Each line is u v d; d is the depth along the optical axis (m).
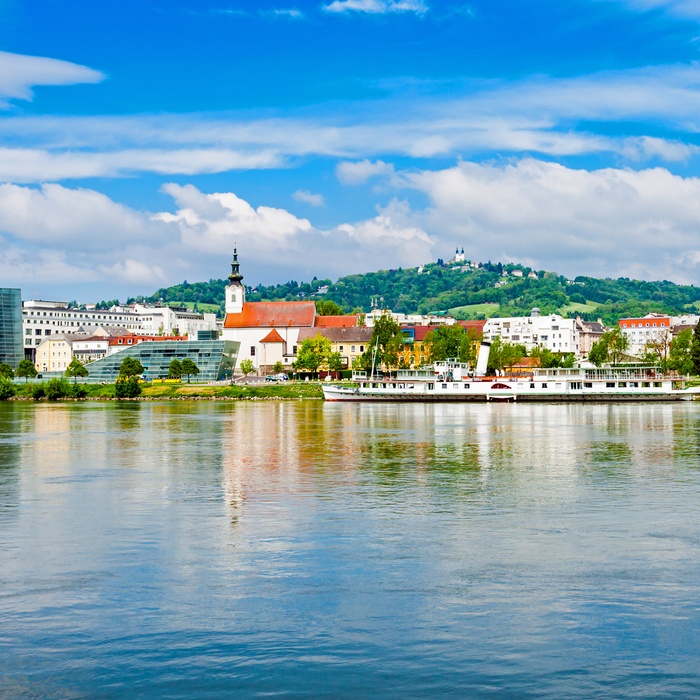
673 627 36.25
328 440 117.44
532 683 31.08
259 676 31.66
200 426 147.62
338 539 52.00
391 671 32.03
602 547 49.81
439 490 71.00
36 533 54.03
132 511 61.56
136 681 31.34
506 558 47.16
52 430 139.38
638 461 91.25
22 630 36.06
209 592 40.94
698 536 52.72
